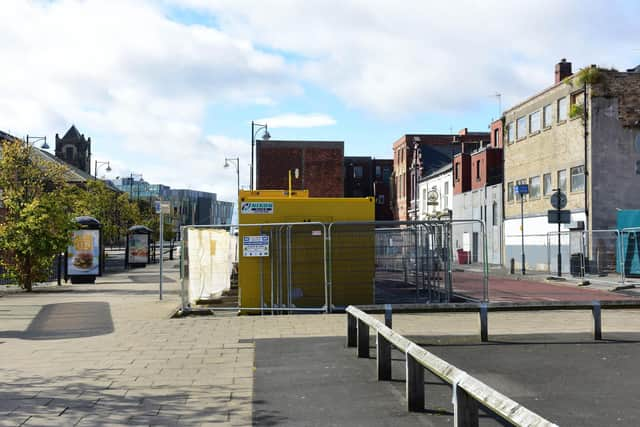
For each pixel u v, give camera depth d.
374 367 8.80
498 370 8.65
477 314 15.27
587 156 36.59
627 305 11.48
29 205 23.48
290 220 15.97
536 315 15.09
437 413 6.48
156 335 11.95
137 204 75.88
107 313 15.40
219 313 15.80
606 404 6.88
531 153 44.59
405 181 81.75
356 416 6.42
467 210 57.78
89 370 8.81
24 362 9.42
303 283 15.71
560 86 40.06
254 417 6.45
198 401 7.11
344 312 15.45
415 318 14.47
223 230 17.69
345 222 15.23
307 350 10.20
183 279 15.63
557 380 8.05
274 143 58.38
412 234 16.14
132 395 7.40
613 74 36.62
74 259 28.55
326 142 58.72
